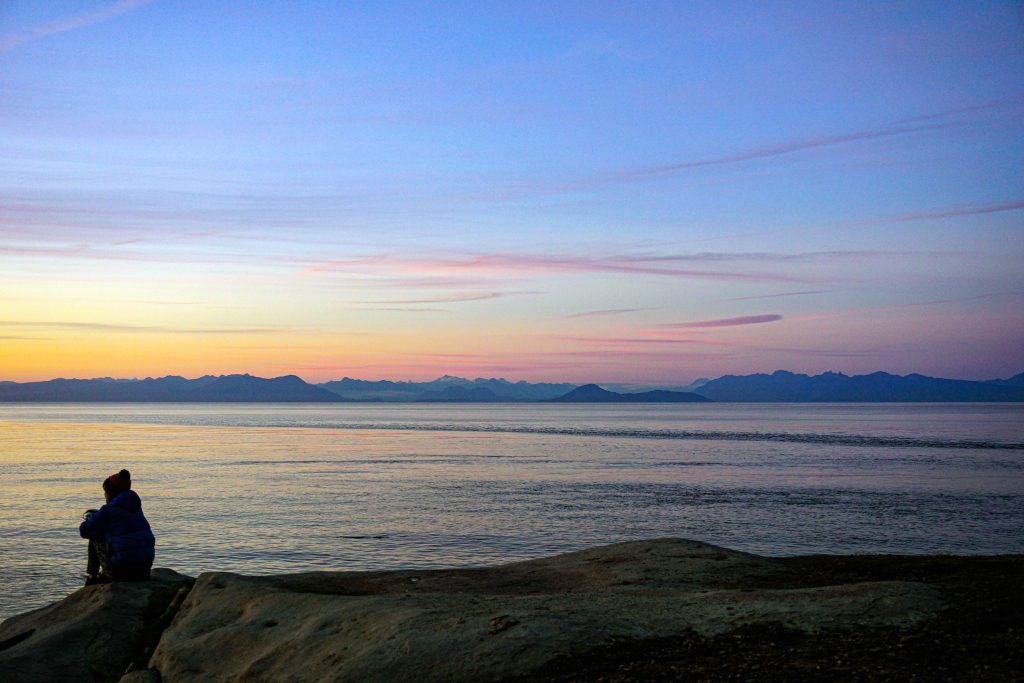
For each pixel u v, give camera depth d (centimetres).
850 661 782
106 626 1152
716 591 1102
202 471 6969
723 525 3884
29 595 2433
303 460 8369
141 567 1302
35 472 6762
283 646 980
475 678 820
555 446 11069
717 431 16050
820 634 869
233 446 11019
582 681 782
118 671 1069
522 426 19500
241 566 2909
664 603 1007
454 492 5312
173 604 1225
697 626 913
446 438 13538
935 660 774
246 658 988
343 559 3038
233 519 4038
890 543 3397
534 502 4772
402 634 923
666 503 4725
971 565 1286
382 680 841
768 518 4119
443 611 991
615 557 1448
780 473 6806
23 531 3622
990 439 12325
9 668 1017
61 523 3856
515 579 1347
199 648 1034
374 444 11612
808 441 12075
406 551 3195
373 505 4603
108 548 1294
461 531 3678
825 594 995
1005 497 5044
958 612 919
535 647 858
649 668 800
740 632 889
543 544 3362
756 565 1359
